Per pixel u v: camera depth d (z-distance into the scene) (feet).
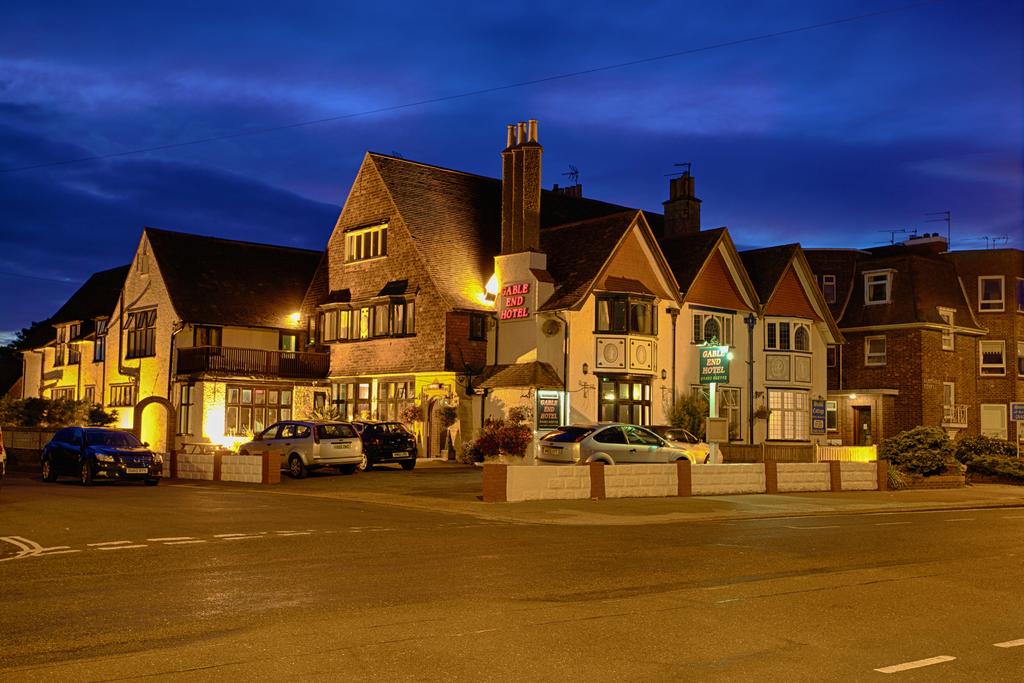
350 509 69.67
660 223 168.45
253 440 107.45
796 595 38.11
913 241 176.24
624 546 51.70
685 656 28.09
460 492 84.94
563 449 94.99
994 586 41.55
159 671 25.54
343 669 25.99
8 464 137.49
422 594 36.63
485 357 132.77
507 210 131.75
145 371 161.27
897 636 31.45
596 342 125.70
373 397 143.54
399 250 139.44
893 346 157.58
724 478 90.27
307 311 158.20
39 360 213.05
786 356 145.59
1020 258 171.32
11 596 35.50
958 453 123.65
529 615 33.12
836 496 93.09
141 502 71.51
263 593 36.35
